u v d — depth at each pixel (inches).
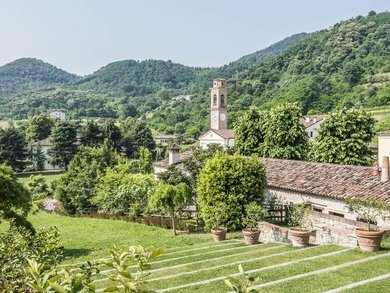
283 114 1488.7
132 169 2354.8
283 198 917.2
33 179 2154.3
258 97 4345.5
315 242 606.9
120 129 3563.0
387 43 4697.3
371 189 751.1
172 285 410.6
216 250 626.5
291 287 367.9
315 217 692.7
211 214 834.2
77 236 1028.5
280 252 545.3
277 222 845.8
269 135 1507.1
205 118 4559.5
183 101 6146.7
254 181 831.1
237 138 1617.9
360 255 474.9
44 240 372.8
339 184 822.5
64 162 3154.5
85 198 1498.5
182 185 909.8
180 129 4525.1
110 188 1381.6
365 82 4114.2
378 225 666.2
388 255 465.1
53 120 3905.0
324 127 1402.6
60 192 1535.4
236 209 813.9
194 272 460.8
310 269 429.4
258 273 425.1
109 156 2266.2
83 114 6614.2
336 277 392.5
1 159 2918.3
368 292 342.6
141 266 138.3
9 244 295.0
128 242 880.9
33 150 3316.9
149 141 3555.6
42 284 124.0
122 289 132.8
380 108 3275.1
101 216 1352.1
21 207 832.9
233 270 456.4
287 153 1471.5
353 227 622.5
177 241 833.5
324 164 978.1
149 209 1177.4
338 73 4436.5
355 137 1346.0
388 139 1001.5
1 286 252.1
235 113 3727.9
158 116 5433.1
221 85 2883.9
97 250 822.5
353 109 1396.4
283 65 5137.8
